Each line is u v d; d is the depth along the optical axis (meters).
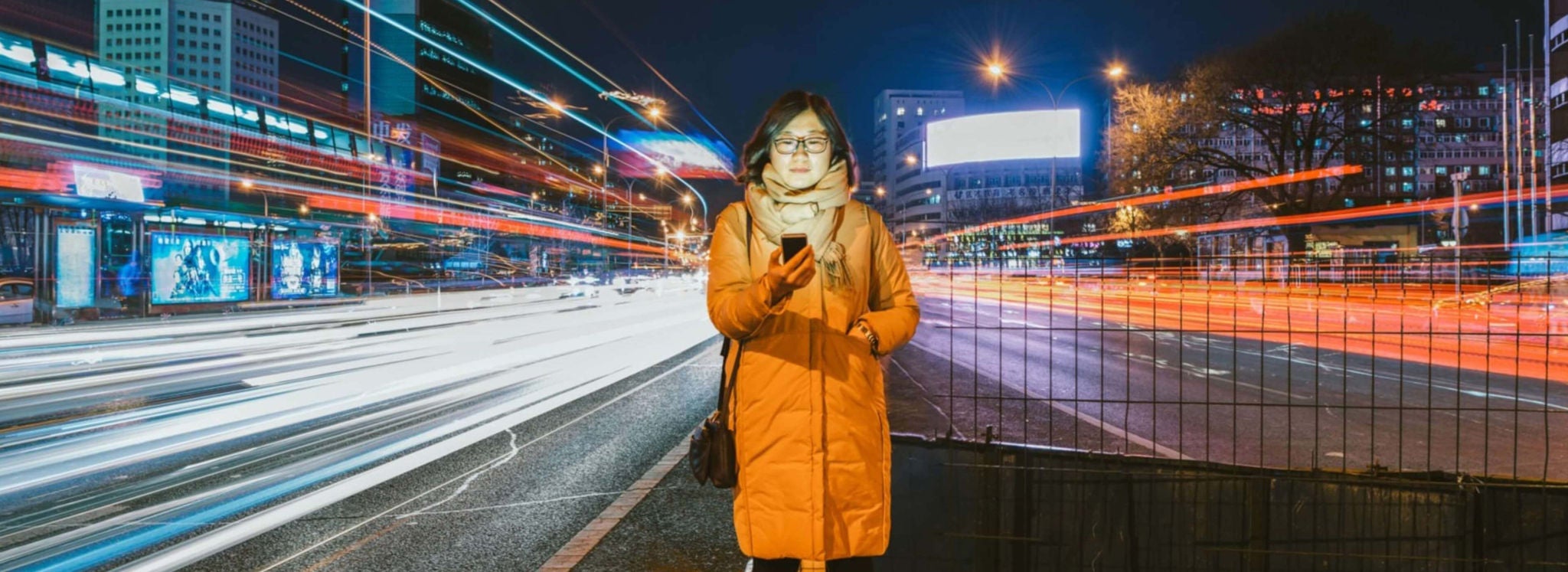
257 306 25.72
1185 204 36.22
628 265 91.75
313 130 51.69
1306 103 33.81
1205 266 3.24
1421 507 2.94
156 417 7.93
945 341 14.66
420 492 5.29
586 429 7.36
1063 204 69.62
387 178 62.19
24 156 19.67
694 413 8.12
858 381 2.48
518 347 15.13
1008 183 122.88
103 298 21.02
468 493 5.27
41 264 19.66
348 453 6.42
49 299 19.73
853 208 2.61
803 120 2.50
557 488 5.38
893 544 3.26
